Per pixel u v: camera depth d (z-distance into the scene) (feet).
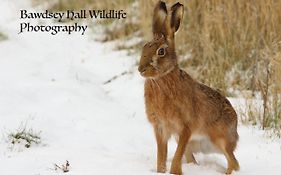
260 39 77.71
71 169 48.80
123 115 69.10
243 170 51.85
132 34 96.84
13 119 64.69
